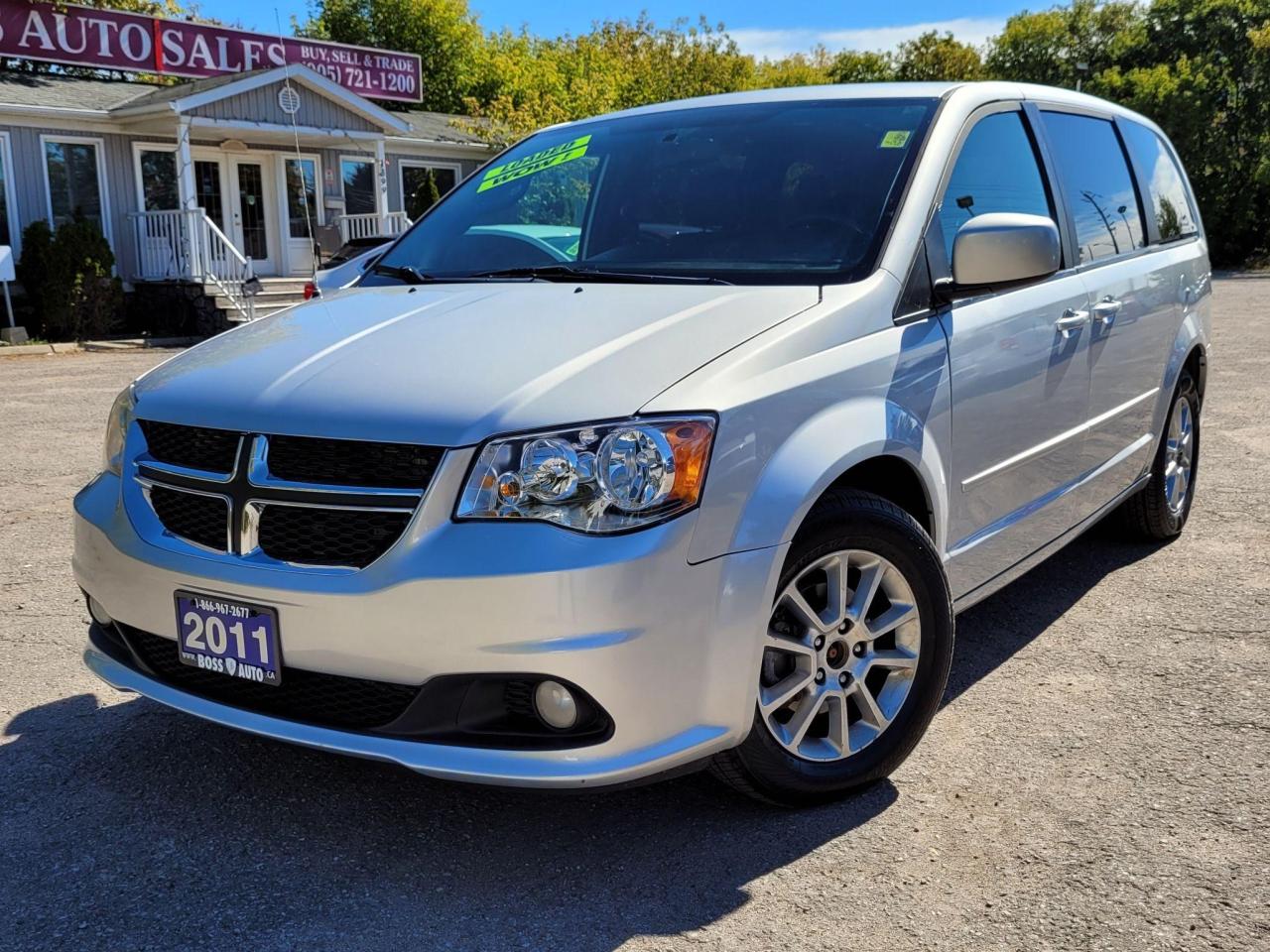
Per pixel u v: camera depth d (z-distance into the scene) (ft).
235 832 8.90
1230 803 9.18
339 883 8.18
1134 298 13.98
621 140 12.51
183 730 10.75
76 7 64.59
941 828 8.86
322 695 8.21
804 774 8.88
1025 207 12.00
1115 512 16.57
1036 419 11.61
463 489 7.55
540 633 7.32
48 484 21.45
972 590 10.96
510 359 8.33
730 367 8.17
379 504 7.68
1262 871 8.19
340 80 79.41
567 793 7.65
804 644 8.74
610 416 7.62
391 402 7.99
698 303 9.11
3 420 29.12
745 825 8.93
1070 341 12.09
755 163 11.28
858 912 7.74
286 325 10.17
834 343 8.91
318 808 9.27
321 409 8.11
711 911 7.78
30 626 13.62
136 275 62.95
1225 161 127.03
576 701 7.54
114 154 61.62
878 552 9.08
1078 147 13.78
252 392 8.57
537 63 114.62
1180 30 148.15
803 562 8.54
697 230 10.78
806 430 8.42
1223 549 16.53
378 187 70.08
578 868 8.35
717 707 7.94
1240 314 58.65
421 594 7.43
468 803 9.33
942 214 10.48
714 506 7.75
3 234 57.88
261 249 69.26
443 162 80.94
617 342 8.41
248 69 73.51
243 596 8.03
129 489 9.03
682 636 7.66
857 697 9.25
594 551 7.36
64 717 11.05
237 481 8.17
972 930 7.52
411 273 11.71
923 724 9.60
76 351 51.57
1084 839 8.66
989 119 11.82
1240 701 11.18
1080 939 7.41
